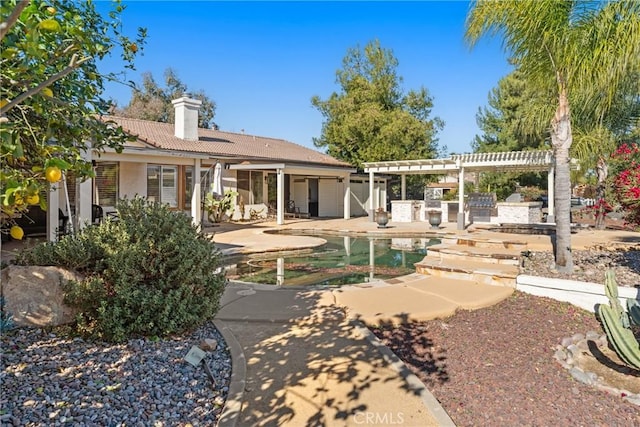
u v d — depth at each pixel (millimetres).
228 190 21312
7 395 3045
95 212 13320
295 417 3141
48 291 4379
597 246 9938
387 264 10641
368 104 32094
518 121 24812
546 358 4340
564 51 6613
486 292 6590
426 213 22703
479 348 4570
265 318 5359
